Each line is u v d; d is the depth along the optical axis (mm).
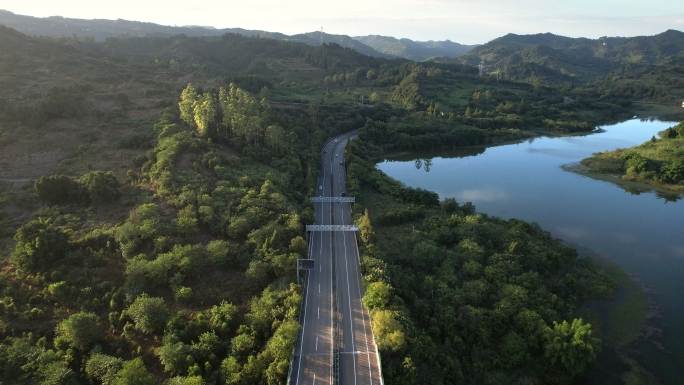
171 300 96375
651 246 153125
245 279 105312
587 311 116875
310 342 91062
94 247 108000
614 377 95938
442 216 169000
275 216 133000
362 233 133500
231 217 125500
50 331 83500
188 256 103375
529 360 97875
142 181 140375
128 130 182750
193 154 161625
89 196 126375
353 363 85750
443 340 101000
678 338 107500
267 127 198375
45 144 162000
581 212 184000
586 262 139750
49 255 99375
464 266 125062
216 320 89500
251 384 77750
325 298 107312
